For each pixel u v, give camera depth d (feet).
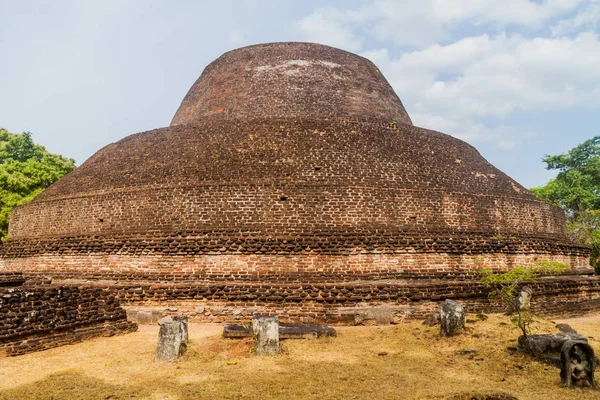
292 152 63.67
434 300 53.98
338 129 67.46
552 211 72.54
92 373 33.14
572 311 61.26
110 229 61.87
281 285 53.21
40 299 42.27
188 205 59.47
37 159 139.03
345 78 85.30
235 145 65.51
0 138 142.51
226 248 56.03
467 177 67.51
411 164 65.26
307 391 29.12
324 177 60.90
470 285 55.52
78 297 45.80
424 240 58.08
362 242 56.54
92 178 69.31
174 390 29.35
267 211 58.23
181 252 56.75
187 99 93.04
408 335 44.24
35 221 70.13
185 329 39.45
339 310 52.19
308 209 58.39
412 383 30.86
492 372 33.47
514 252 62.13
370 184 60.90
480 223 63.00
